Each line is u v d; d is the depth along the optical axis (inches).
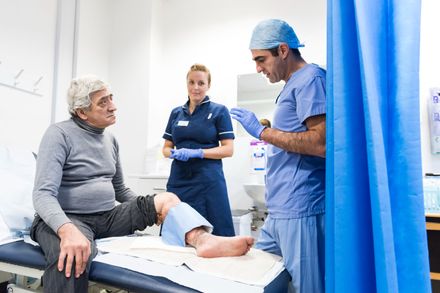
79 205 49.2
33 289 46.3
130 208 52.6
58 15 97.1
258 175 86.4
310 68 41.4
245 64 101.1
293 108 41.7
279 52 42.8
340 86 24.1
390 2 23.8
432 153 80.2
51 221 40.8
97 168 52.1
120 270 37.2
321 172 41.1
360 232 23.2
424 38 82.3
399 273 21.7
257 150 87.1
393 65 23.0
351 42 24.5
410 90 22.1
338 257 23.0
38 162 46.2
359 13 22.6
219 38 105.4
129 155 108.4
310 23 94.0
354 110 24.0
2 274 66.3
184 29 111.2
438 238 63.9
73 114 52.3
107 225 51.8
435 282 65.5
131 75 111.2
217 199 67.4
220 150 68.2
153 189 88.5
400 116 22.2
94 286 46.1
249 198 94.6
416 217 21.6
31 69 88.4
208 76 73.3
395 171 22.4
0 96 80.5
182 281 33.5
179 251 43.1
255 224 88.4
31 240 48.7
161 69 113.5
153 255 41.4
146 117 107.0
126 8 114.4
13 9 83.7
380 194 21.1
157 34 112.3
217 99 103.0
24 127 86.3
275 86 97.3
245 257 41.2
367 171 23.6
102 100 51.1
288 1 97.2
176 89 111.1
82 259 37.7
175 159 68.7
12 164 61.7
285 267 39.4
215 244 41.2
